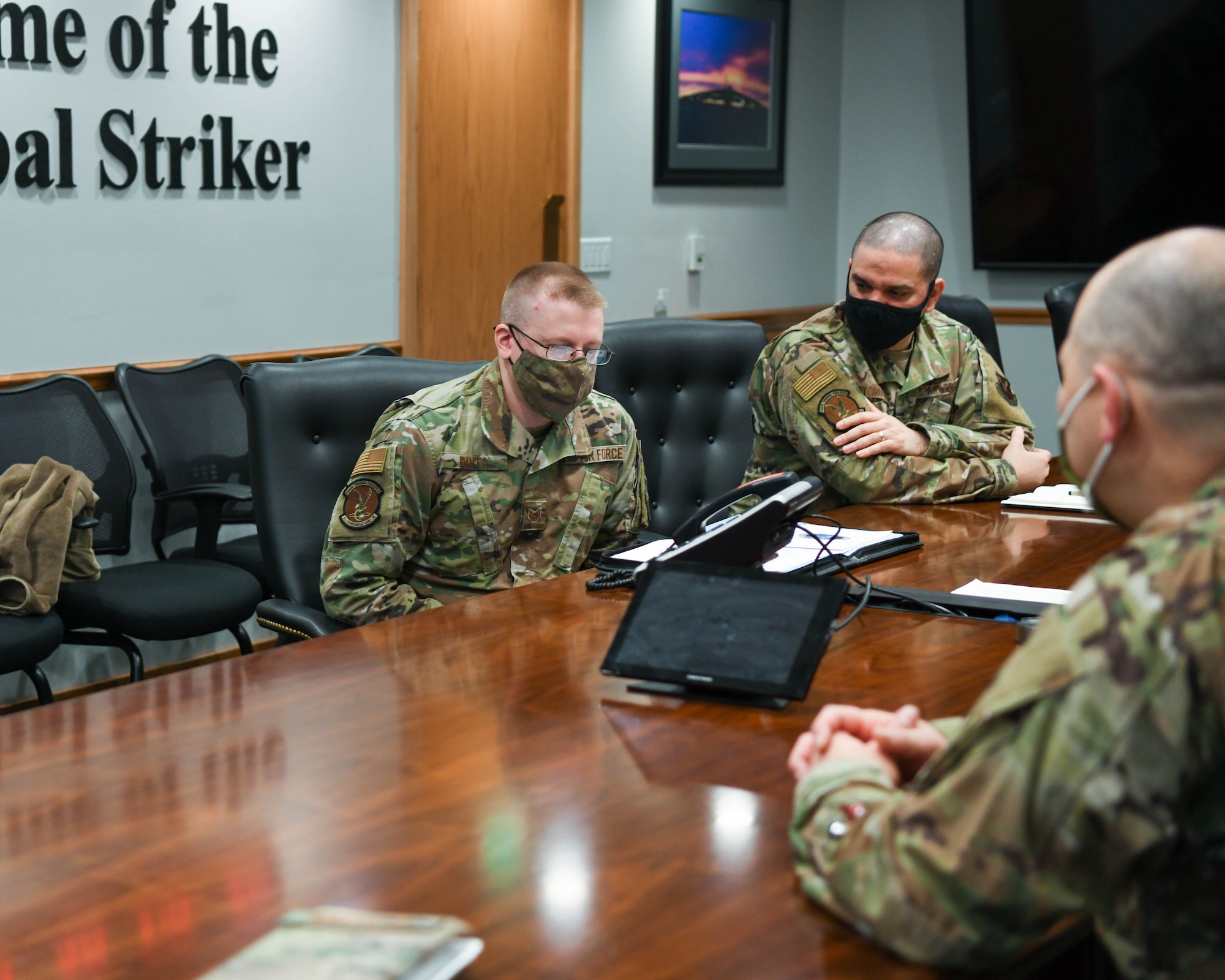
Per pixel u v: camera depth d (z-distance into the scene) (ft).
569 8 16.11
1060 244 18.49
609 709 4.31
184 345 12.55
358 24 13.70
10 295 11.17
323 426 7.30
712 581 4.62
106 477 10.87
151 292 12.21
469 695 4.46
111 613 9.93
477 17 15.01
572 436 7.16
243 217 12.90
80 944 2.85
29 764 3.86
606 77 16.79
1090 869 2.49
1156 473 2.72
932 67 19.77
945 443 8.00
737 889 3.07
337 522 6.73
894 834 2.72
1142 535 2.59
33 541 9.62
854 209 20.95
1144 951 2.57
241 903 3.02
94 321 11.79
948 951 2.64
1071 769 2.45
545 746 3.98
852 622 5.32
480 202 15.44
